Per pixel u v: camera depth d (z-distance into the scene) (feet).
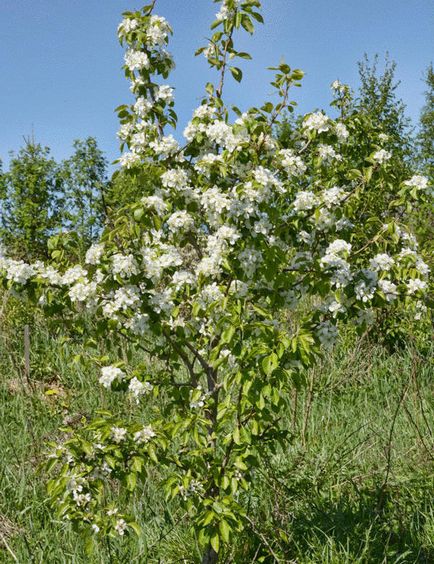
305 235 10.16
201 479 9.89
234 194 9.38
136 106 10.84
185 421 9.31
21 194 51.60
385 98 28.04
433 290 15.98
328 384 20.59
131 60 10.79
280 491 12.62
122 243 9.54
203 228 11.00
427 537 11.74
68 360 22.17
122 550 11.72
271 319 9.34
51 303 9.61
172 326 9.83
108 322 9.26
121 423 9.48
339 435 16.63
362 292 9.53
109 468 9.30
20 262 9.43
